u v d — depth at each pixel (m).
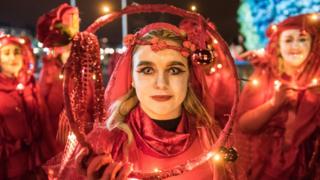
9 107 2.80
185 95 1.33
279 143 2.50
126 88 1.36
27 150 2.79
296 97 2.48
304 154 2.49
